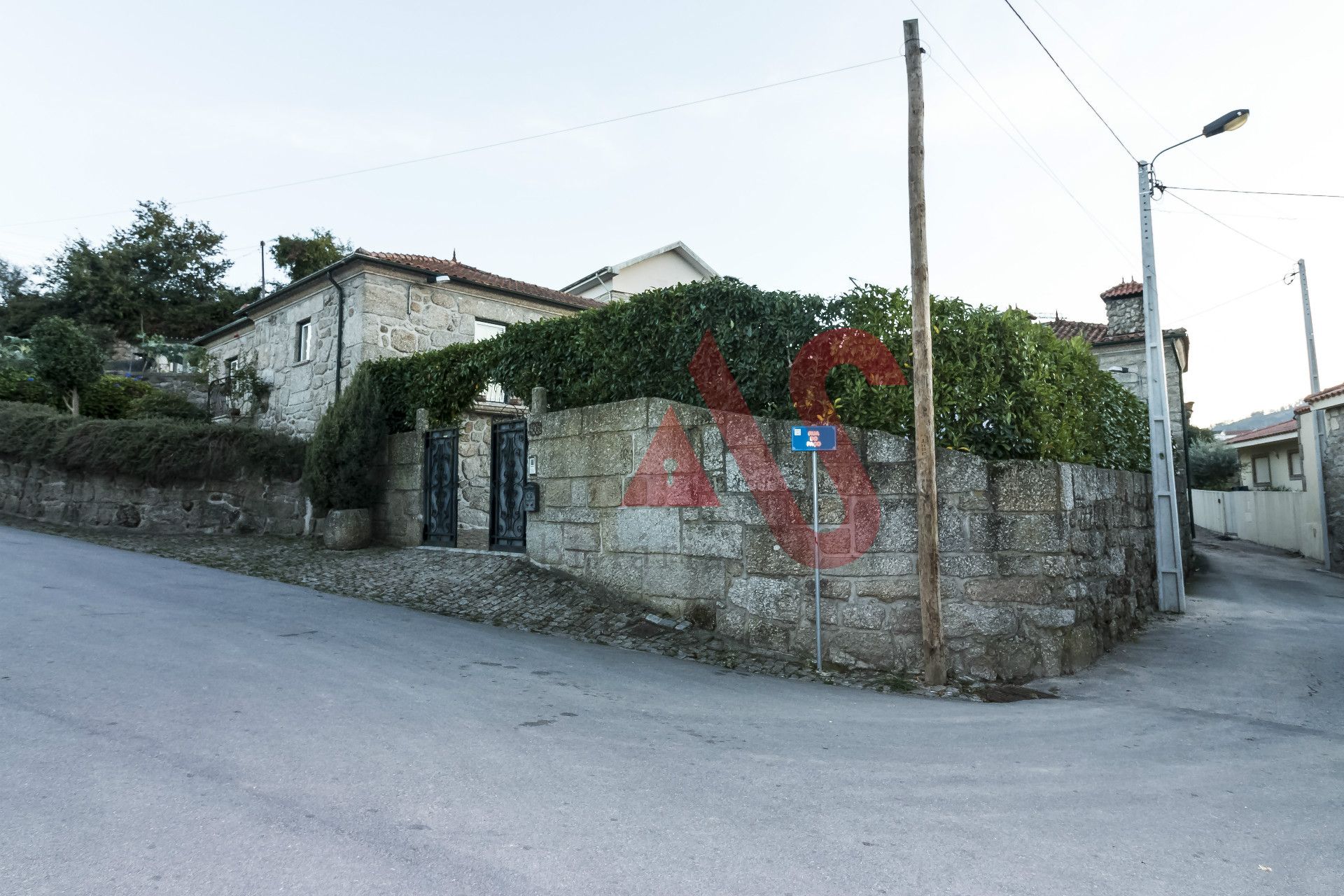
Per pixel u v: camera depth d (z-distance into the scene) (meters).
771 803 3.87
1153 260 12.91
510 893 2.80
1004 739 5.32
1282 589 15.06
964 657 7.38
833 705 6.23
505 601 9.80
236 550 13.58
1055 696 6.77
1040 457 8.27
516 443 12.21
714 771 4.32
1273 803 4.14
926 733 5.43
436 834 3.28
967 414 8.26
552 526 10.84
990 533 7.53
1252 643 9.10
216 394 21.41
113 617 7.52
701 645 8.29
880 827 3.62
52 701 4.88
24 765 3.83
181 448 15.53
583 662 7.20
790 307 8.99
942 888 3.02
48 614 7.47
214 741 4.32
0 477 16.89
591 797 3.80
